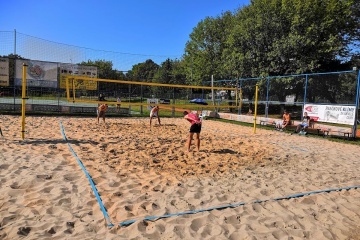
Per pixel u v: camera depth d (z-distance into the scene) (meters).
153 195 3.67
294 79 13.64
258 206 3.46
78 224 2.79
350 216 3.41
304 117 11.39
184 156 5.96
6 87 14.91
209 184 4.25
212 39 25.12
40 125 9.56
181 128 10.75
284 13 16.47
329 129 10.45
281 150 7.23
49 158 5.17
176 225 2.83
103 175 4.37
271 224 3.01
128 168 4.86
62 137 7.36
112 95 16.86
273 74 16.78
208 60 24.89
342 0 17.62
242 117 14.76
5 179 3.94
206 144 7.46
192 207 3.33
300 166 5.65
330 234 2.87
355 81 10.44
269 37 16.69
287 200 3.74
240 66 17.33
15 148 5.74
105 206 3.25
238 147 7.31
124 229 2.73
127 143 7.00
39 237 2.49
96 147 6.34
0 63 13.73
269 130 12.09
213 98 17.02
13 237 2.50
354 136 9.84
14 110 13.77
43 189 3.65
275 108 14.57
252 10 18.61
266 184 4.36
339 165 5.90
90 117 14.10
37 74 14.40
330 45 15.89
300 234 2.84
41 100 17.39
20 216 2.91
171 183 4.20
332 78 11.20
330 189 4.24
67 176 4.21
